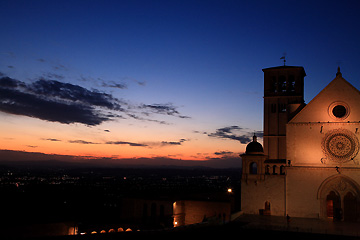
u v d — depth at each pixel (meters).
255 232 50.72
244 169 69.19
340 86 64.75
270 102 80.12
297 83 79.12
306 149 65.50
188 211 82.19
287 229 52.97
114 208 140.25
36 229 65.69
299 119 66.44
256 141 71.06
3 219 67.62
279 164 68.88
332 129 64.38
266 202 67.31
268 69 80.81
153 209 87.44
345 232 50.94
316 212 63.84
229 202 77.62
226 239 46.00
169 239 45.59
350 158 62.94
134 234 48.75
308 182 64.81
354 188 62.16
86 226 79.94
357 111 63.38
